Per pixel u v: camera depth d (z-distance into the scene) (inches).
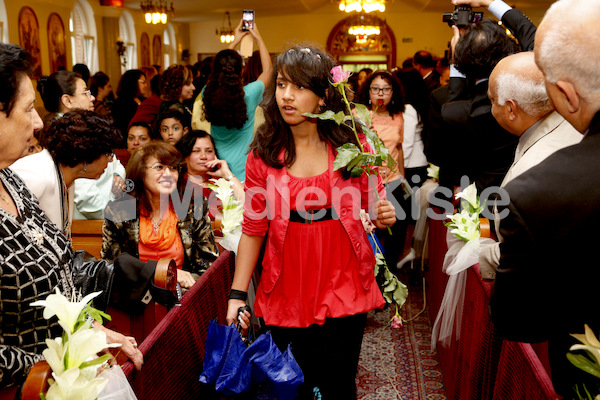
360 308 76.5
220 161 127.7
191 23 920.3
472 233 86.4
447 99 112.1
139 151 106.4
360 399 120.9
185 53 823.7
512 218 43.3
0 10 453.1
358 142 74.2
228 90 139.3
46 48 523.2
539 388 47.8
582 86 41.6
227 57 140.3
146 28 770.2
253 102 146.8
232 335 71.6
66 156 76.5
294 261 75.4
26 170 72.8
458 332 101.3
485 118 95.4
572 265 42.4
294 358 77.9
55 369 46.6
